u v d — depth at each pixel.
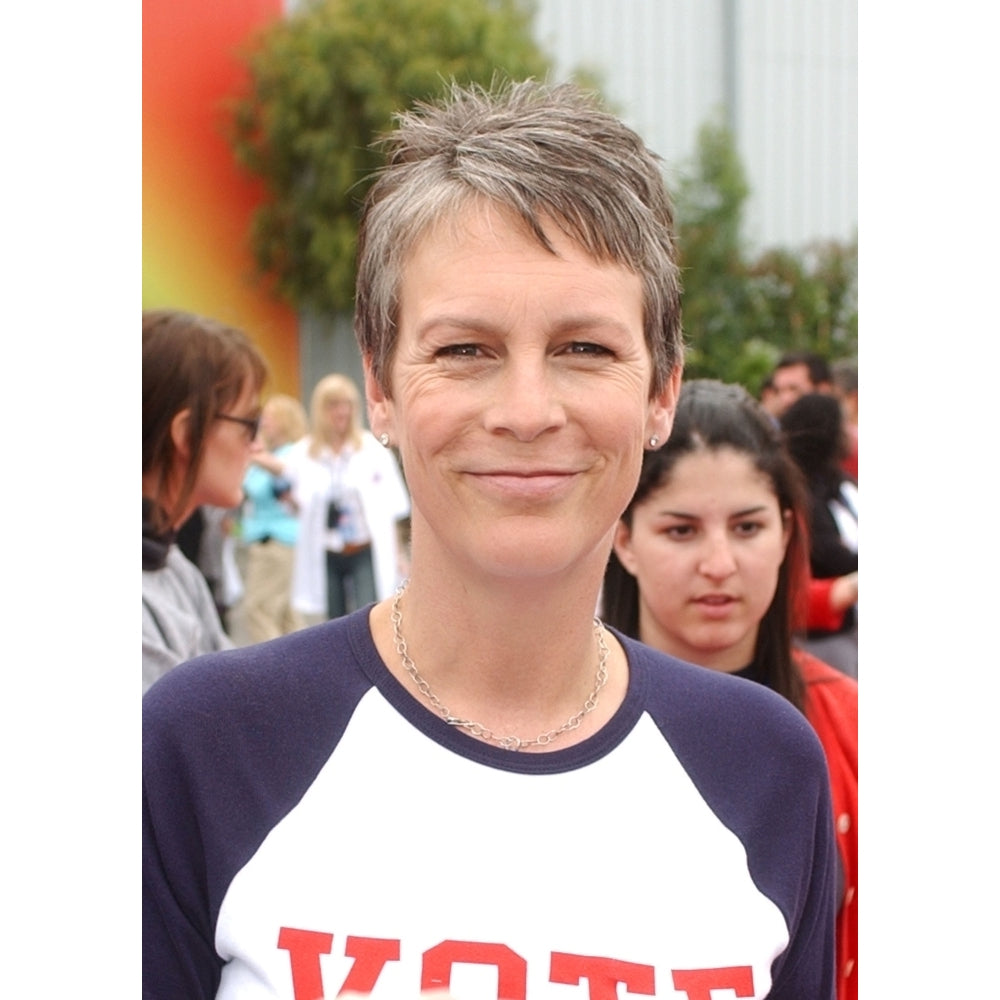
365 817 1.33
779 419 3.53
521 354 1.24
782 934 1.37
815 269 14.39
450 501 1.28
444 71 12.72
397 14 12.96
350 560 7.31
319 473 7.21
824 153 15.11
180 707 1.39
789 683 2.33
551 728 1.39
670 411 1.44
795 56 15.11
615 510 1.30
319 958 1.27
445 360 1.26
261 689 1.39
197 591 2.73
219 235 13.04
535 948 1.28
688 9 14.91
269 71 12.89
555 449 1.24
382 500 7.36
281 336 13.27
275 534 7.20
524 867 1.31
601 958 1.28
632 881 1.33
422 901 1.29
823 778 1.48
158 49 12.66
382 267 1.33
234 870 1.32
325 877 1.30
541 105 1.33
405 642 1.41
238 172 13.19
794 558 2.36
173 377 2.58
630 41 14.78
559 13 14.59
